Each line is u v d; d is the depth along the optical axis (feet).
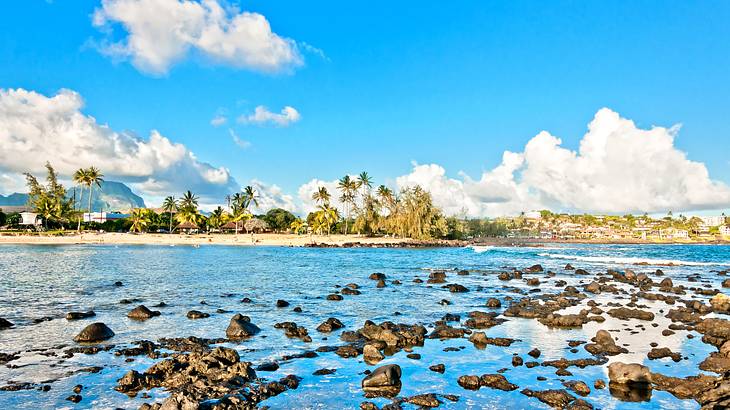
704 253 326.65
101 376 41.68
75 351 49.70
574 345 54.03
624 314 71.72
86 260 186.50
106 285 107.24
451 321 68.85
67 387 38.88
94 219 632.38
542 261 212.43
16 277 122.42
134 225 473.26
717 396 35.17
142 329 61.11
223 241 392.27
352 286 107.76
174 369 42.45
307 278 130.00
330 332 60.85
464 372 44.04
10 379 40.86
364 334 57.72
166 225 526.57
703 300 90.84
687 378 41.24
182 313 72.69
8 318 67.62
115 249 278.05
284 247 353.72
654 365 46.03
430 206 446.19
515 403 36.22
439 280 123.24
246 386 38.70
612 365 42.04
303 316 72.18
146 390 38.14
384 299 90.89
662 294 100.07
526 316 72.28
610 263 200.75
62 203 428.15
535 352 50.16
